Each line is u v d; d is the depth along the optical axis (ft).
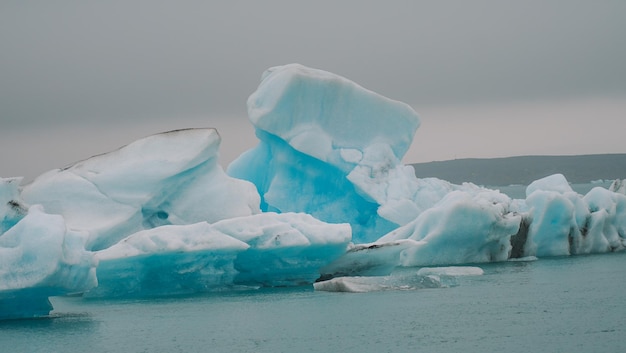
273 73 160.86
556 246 148.77
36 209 93.56
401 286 114.52
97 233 122.11
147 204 129.08
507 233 140.87
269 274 116.67
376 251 118.42
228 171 169.58
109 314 101.24
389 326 92.53
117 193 127.34
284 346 85.92
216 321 96.68
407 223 150.30
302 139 154.81
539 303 104.17
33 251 87.56
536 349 82.89
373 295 109.91
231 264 112.78
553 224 148.25
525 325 92.38
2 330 92.58
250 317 98.37
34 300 94.99
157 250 107.45
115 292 113.29
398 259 121.70
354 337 88.63
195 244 108.37
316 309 101.40
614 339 86.02
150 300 110.01
